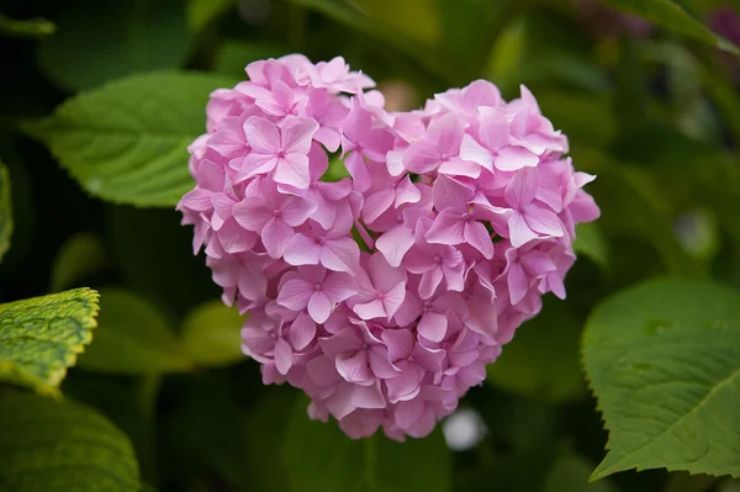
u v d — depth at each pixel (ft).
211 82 2.92
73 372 2.99
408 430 2.55
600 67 3.88
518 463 3.12
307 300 2.45
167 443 3.09
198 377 3.09
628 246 3.26
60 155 2.84
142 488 2.83
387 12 3.31
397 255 2.44
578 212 2.55
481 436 3.37
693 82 4.12
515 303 2.47
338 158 2.78
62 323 2.39
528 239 2.44
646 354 2.71
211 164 2.49
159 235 3.03
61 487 2.61
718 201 3.39
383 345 2.45
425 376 2.49
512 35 3.60
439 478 2.85
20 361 2.34
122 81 2.90
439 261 2.45
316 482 2.84
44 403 2.63
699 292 2.85
